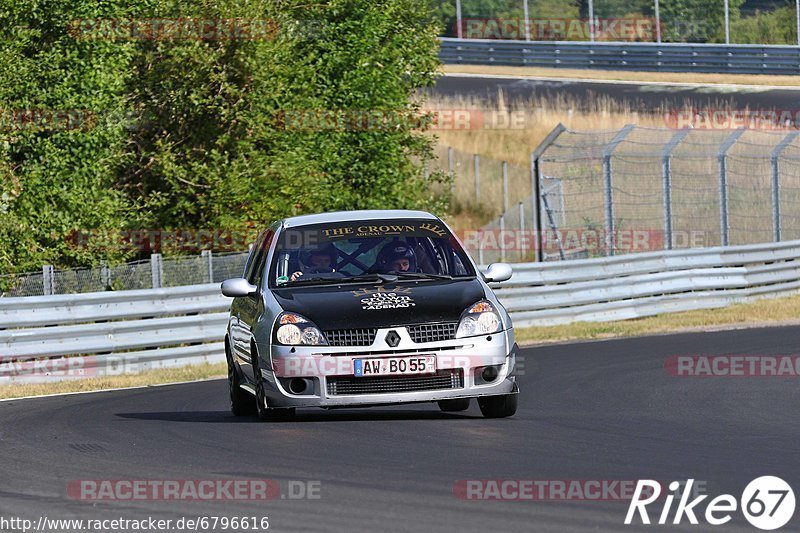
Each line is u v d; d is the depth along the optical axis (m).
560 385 38.28
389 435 26.94
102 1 65.75
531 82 150.12
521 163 127.25
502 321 29.19
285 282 30.75
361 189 80.94
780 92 144.25
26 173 63.72
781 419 29.09
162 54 71.50
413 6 87.81
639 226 107.62
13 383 46.97
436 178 89.69
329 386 28.34
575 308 66.25
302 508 19.33
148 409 36.19
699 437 26.16
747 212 110.38
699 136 124.94
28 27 64.44
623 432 27.09
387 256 31.25
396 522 18.00
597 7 175.00
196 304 54.25
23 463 25.09
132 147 74.88
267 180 72.44
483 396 28.84
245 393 32.84
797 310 67.44
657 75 155.38
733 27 172.38
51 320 49.34
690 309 71.38
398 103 82.88
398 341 28.22
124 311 51.62
